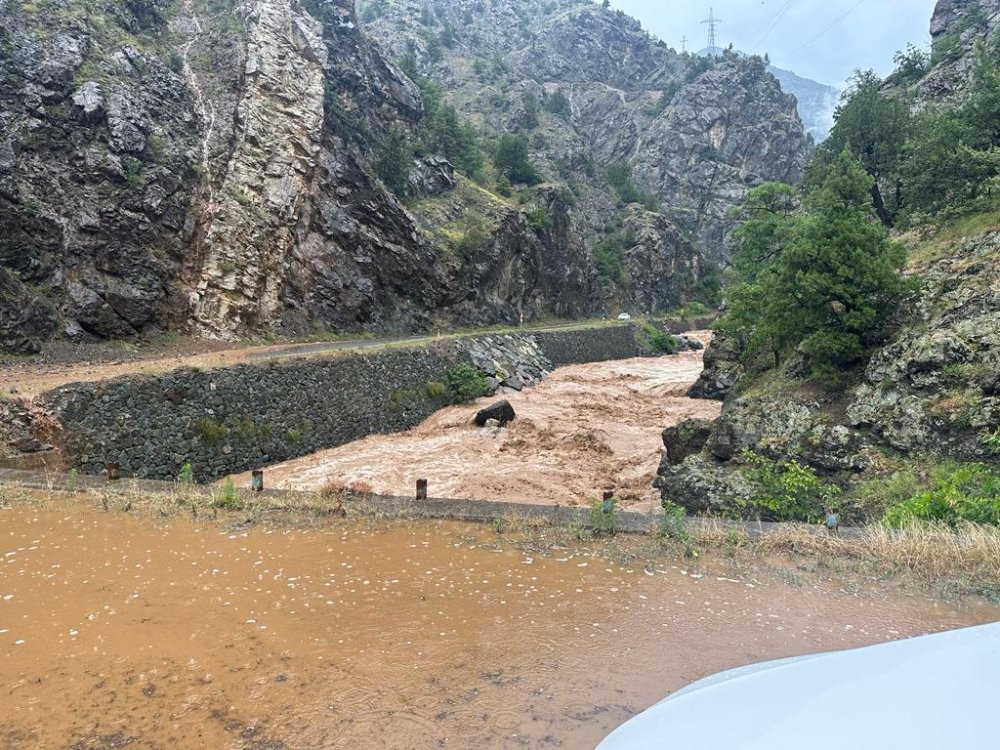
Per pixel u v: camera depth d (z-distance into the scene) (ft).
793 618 17.54
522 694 13.46
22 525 26.53
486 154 242.17
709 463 45.75
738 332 85.61
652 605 18.48
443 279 144.87
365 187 128.57
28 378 50.80
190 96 105.60
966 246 48.14
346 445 70.64
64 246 78.18
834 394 43.60
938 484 30.22
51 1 92.17
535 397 102.83
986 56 83.97
